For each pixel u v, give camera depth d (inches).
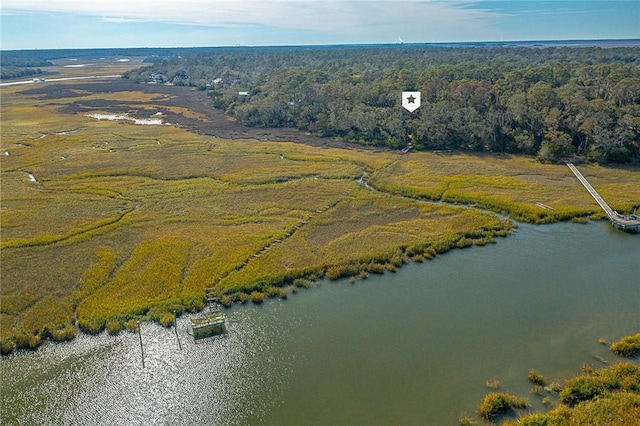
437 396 1243.8
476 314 1599.4
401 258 1971.0
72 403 1224.8
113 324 1510.8
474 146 3713.1
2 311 1581.0
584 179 2935.5
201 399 1245.1
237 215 2429.9
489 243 2133.4
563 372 1323.8
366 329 1520.7
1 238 2123.5
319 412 1197.7
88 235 2158.0
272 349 1427.2
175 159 3464.6
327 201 2635.3
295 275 1820.9
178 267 1867.6
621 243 2123.5
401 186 2866.6
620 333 1491.1
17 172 3152.1
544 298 1691.7
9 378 1301.7
